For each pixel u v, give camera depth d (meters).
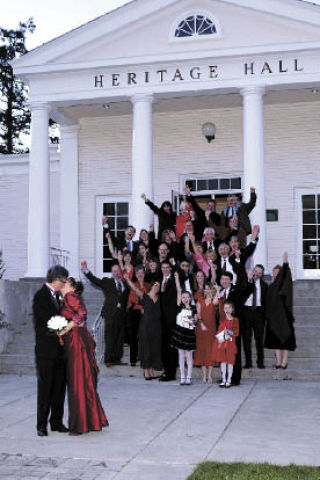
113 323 11.53
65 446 6.74
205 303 10.77
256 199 14.28
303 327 12.45
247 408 8.59
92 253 18.61
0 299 12.95
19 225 19.39
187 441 6.89
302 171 17.41
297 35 14.98
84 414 7.19
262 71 14.92
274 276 11.19
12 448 6.69
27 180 19.39
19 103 39.84
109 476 5.71
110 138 18.67
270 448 6.56
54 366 7.29
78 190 18.78
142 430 7.41
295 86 15.06
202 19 15.47
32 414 8.41
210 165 18.02
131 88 15.56
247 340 11.20
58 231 19.08
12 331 13.22
